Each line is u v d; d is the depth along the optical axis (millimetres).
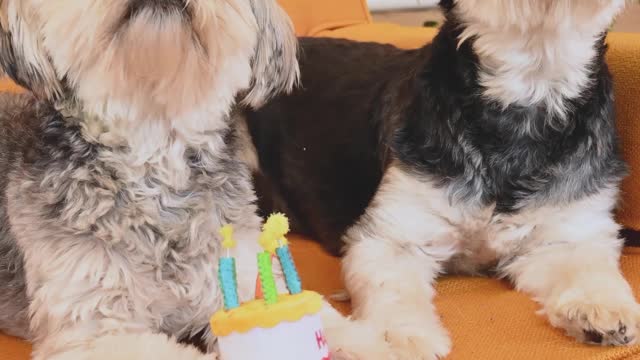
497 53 1612
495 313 1565
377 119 1910
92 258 1329
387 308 1510
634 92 1767
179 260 1402
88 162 1378
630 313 1400
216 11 1367
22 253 1429
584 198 1666
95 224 1345
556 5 1527
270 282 1075
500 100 1629
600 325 1379
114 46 1317
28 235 1365
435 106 1694
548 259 1665
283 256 1127
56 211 1353
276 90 1652
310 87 2170
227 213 1458
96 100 1377
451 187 1663
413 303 1539
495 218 1672
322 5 2859
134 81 1358
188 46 1341
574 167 1653
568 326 1437
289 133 2135
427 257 1730
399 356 1373
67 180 1363
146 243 1376
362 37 2576
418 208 1698
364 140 1942
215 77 1425
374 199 1778
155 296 1390
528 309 1575
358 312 1552
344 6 2916
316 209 2020
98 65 1341
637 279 1646
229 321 1043
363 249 1694
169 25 1302
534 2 1536
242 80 1484
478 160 1649
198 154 1464
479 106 1646
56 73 1388
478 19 1621
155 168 1405
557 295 1535
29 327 1459
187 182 1432
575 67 1630
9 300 1500
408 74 1860
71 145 1387
